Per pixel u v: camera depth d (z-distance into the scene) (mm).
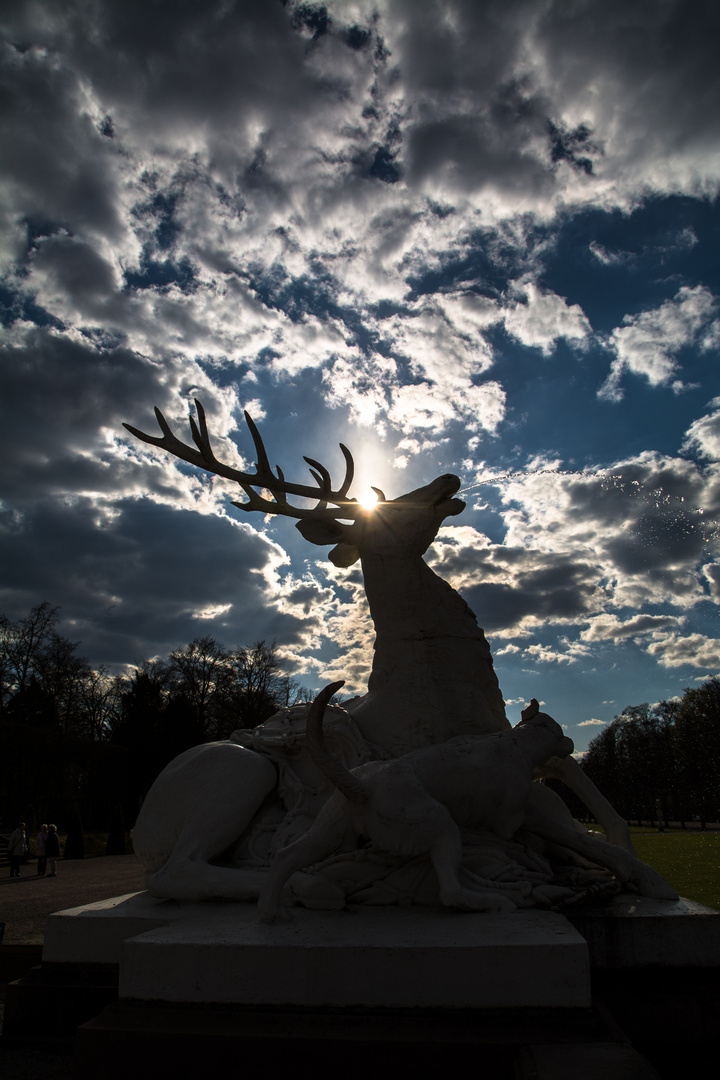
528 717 4121
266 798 4289
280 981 2623
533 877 3461
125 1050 2533
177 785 4211
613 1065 2141
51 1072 3021
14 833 17156
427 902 3301
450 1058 2410
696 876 10484
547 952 2549
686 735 50281
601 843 3725
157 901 3779
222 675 40469
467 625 4691
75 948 3471
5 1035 3350
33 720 35656
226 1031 2527
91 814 37500
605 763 61031
